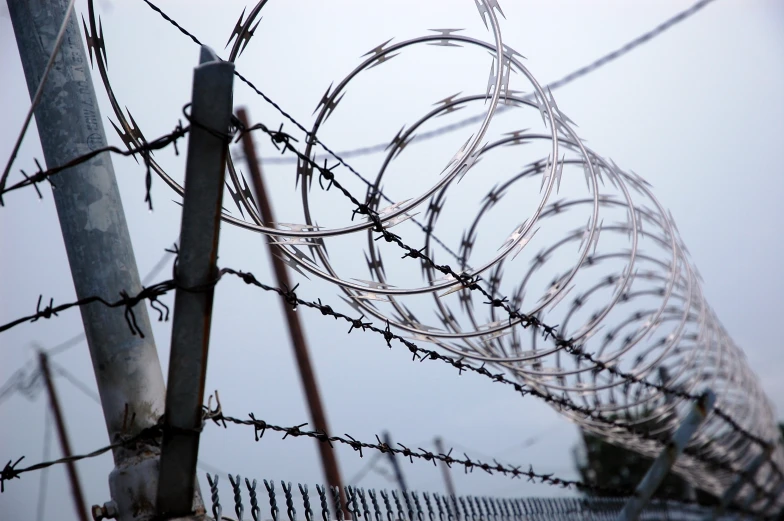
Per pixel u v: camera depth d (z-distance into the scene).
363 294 3.80
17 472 2.33
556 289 4.42
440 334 3.96
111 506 2.56
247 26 3.08
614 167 5.64
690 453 9.59
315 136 3.58
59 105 2.71
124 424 2.56
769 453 10.56
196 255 2.17
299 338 9.29
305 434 3.12
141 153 2.50
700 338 7.00
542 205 3.68
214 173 2.08
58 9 2.79
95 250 2.64
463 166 2.96
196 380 2.31
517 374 5.50
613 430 6.84
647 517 9.14
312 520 3.23
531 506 5.91
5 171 2.11
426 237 5.12
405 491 4.26
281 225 3.09
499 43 3.14
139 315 2.66
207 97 2.00
